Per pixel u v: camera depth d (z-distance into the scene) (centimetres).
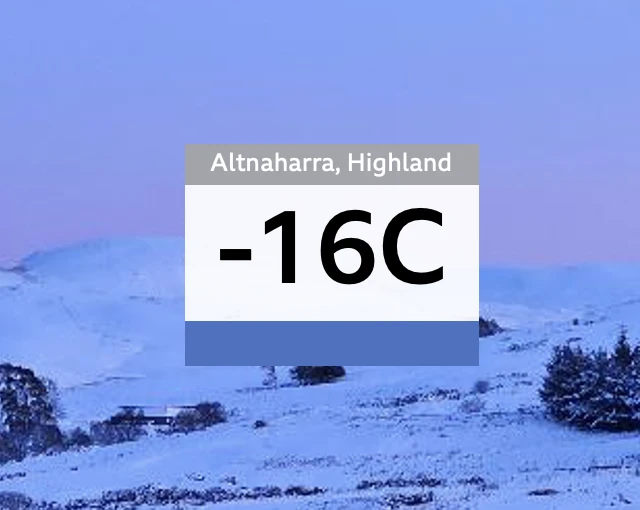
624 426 5891
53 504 4822
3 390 7462
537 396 6869
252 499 4534
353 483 4962
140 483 5412
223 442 6175
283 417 7138
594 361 6094
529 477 4684
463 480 4797
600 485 4153
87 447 6912
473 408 6700
